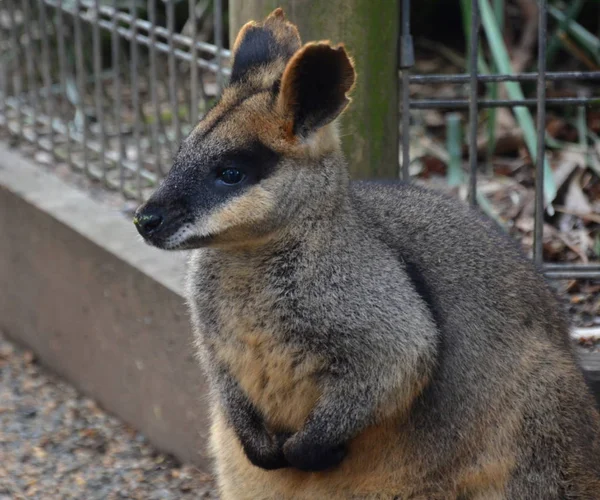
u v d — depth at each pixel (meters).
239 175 5.59
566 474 6.02
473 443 5.99
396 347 5.68
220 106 5.78
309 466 5.83
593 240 8.55
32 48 9.73
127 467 7.65
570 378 6.09
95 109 10.67
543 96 6.94
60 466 7.69
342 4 6.82
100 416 8.28
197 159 5.61
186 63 9.91
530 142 8.77
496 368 5.95
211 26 11.87
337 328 5.69
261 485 6.32
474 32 6.87
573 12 10.55
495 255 6.14
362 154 7.05
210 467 7.34
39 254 8.74
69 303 8.49
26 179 9.16
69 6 9.59
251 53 5.90
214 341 6.01
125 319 7.88
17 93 9.95
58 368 8.83
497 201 9.30
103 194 8.95
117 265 7.83
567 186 9.20
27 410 8.38
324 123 5.62
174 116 8.01
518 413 5.97
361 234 5.80
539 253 7.13
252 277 5.78
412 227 6.08
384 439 5.94
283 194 5.62
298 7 6.85
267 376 5.90
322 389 5.83
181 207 5.57
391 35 6.95
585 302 7.67
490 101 7.09
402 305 5.71
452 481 6.04
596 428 6.14
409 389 5.76
